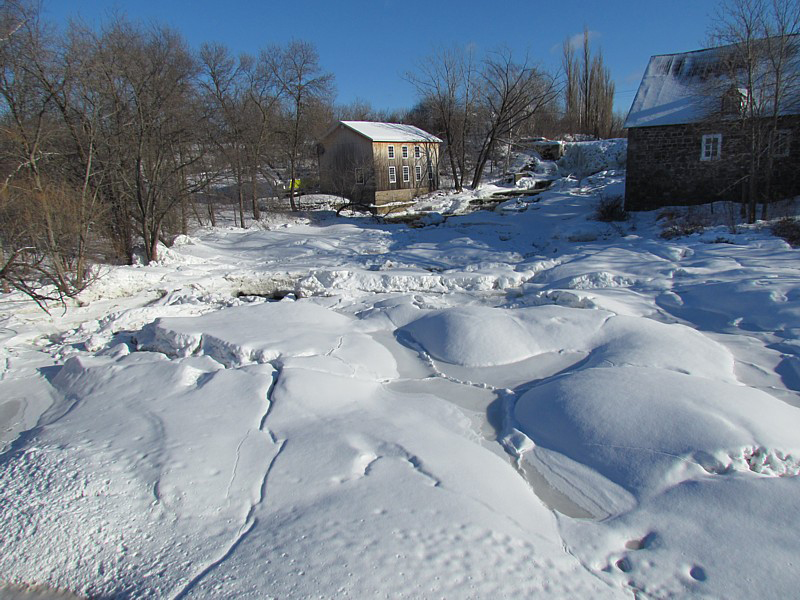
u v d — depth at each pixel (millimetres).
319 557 4398
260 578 4227
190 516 5062
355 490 5246
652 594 4254
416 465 5652
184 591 4207
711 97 20953
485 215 26953
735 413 6086
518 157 43500
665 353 8188
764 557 4430
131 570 4523
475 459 5906
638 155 22641
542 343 9172
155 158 19453
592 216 23266
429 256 18844
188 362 8453
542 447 6359
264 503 5180
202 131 24344
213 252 21578
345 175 36656
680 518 4980
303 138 36594
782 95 17875
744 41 18484
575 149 41000
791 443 5672
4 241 13773
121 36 17938
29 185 13812
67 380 8570
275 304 11641
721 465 5473
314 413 6770
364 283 15047
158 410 6980
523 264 15648
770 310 9898
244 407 6926
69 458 5973
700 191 21844
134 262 19078
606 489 5520
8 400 8328
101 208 16469
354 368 8414
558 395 7000
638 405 6371
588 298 11133
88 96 16469
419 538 4578
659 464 5594
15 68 14766
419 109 51531
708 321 10266
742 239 15672
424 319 10430
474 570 4273
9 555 4836
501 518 4930
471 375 8578
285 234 24984
